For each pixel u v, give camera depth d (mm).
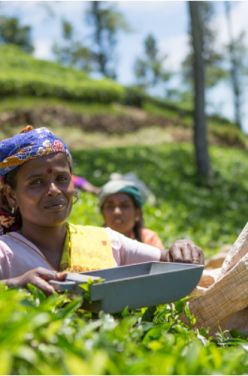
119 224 3811
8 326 965
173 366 1004
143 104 24328
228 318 1889
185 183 13672
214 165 16062
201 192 13250
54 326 1024
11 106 17406
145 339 1232
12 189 1871
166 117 23844
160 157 15711
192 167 15141
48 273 1446
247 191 14078
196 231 8367
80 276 1420
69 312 1199
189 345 1221
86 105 20703
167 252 1984
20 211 1866
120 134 20594
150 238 3795
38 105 18266
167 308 1698
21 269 1737
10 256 1743
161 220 6242
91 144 18266
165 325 1307
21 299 1137
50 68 23391
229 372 1036
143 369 976
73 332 1120
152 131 21641
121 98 22844
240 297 1767
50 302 1191
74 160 13844
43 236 1854
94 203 5695
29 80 18828
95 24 44719
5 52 23750
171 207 9430
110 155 14719
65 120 18703
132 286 1375
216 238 7930
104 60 48094
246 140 27250
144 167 14422
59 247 1885
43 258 1787
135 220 3930
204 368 1031
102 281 1474
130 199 3857
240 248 1893
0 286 1365
